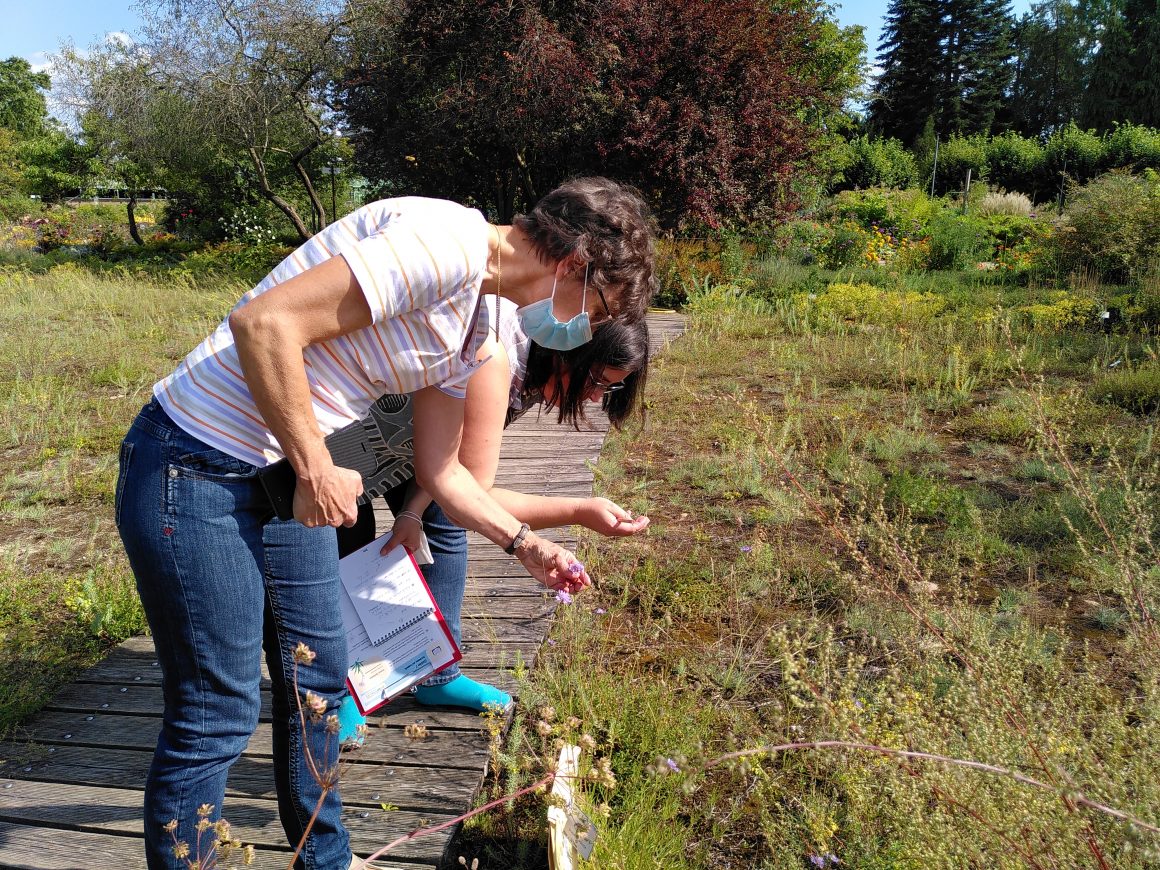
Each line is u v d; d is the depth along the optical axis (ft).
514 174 56.18
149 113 57.00
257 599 5.84
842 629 11.71
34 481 18.67
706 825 8.34
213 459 5.50
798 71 72.18
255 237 68.28
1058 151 98.12
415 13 50.88
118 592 13.05
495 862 8.04
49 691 10.80
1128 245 38.86
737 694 10.18
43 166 98.43
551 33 47.70
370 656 8.11
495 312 6.00
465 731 9.42
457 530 9.20
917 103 186.50
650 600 12.20
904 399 22.59
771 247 52.26
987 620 10.98
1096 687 8.47
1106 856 5.93
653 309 42.78
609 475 17.98
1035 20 199.21
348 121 57.21
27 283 44.19
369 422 7.29
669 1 47.98
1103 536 13.79
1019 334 29.53
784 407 22.98
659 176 47.03
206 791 5.81
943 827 6.29
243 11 54.60
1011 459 18.60
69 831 8.20
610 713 9.44
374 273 5.22
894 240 59.36
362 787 8.57
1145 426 19.30
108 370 26.99
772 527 15.31
